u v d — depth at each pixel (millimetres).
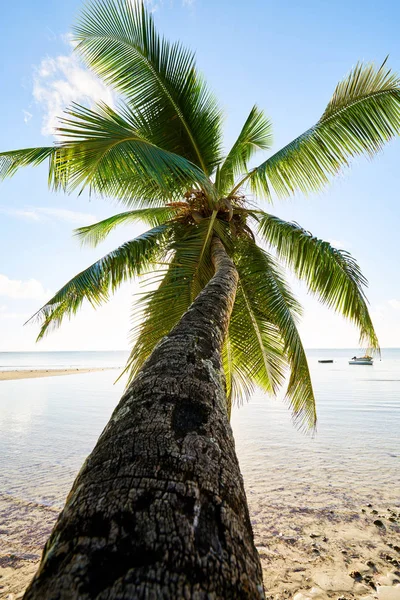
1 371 48188
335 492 6586
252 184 6121
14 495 6332
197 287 5012
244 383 6773
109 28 5371
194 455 983
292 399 5602
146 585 644
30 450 9320
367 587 3768
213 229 5270
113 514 783
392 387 25422
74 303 4547
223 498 894
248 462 8453
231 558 759
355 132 5051
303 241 5234
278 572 4086
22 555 4461
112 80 5734
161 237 5426
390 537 4922
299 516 5613
